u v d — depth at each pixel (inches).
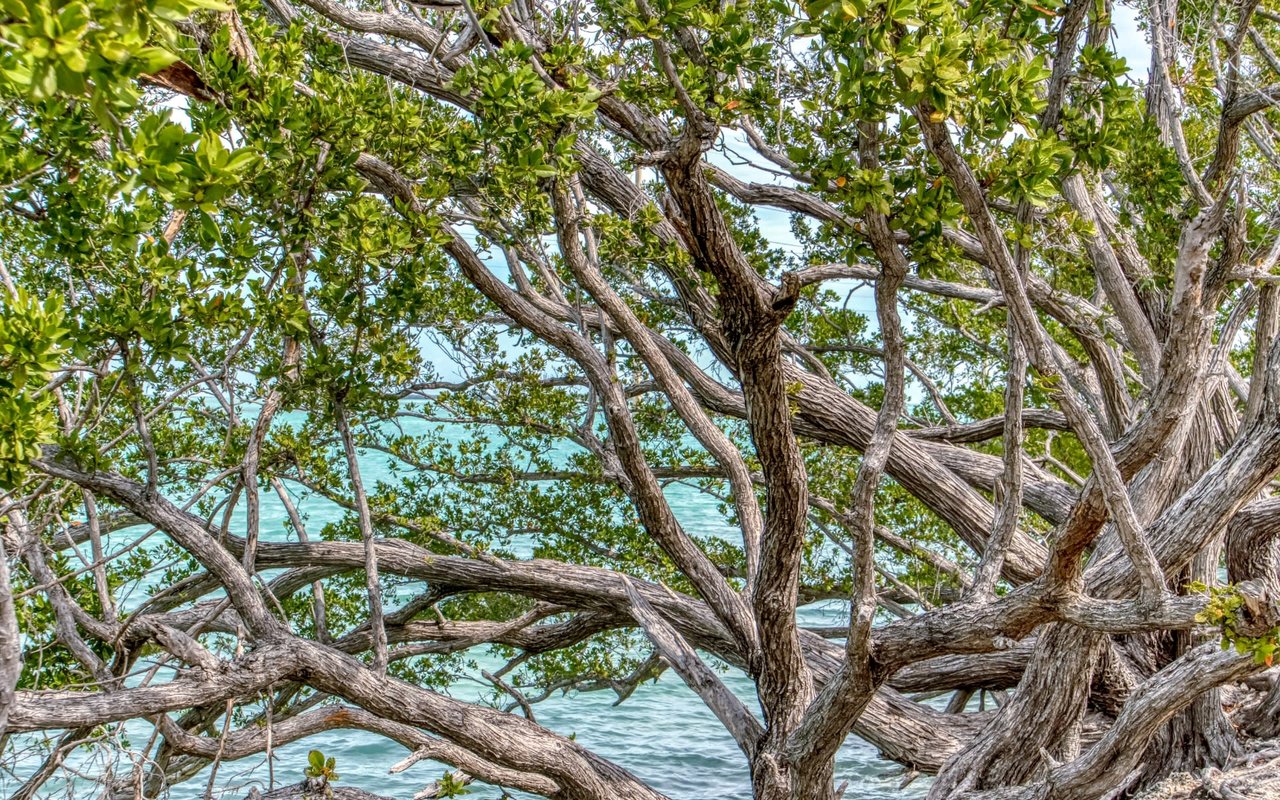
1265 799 273.3
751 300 207.8
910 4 135.8
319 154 252.4
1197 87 283.0
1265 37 331.0
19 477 211.9
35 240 272.7
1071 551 197.2
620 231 324.2
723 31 193.2
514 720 314.5
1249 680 339.6
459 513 473.1
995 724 291.7
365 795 286.0
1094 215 321.7
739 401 426.6
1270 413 234.1
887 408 219.1
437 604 515.5
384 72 348.8
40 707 232.7
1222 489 239.6
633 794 321.7
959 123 164.6
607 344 362.6
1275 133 298.8
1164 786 303.4
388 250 258.8
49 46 86.7
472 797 595.2
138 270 244.4
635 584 421.1
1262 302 242.7
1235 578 335.9
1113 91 197.5
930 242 188.1
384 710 288.7
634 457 329.4
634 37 229.6
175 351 243.8
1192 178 262.8
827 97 192.7
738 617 325.1
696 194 192.7
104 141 227.0
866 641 228.1
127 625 269.6
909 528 476.4
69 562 412.8
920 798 580.1
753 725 311.6
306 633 458.0
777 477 237.6
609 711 745.6
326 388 297.3
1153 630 193.5
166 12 91.0
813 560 498.0
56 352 194.7
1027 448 522.6
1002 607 214.7
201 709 401.7
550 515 474.0
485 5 241.9
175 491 436.8
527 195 271.4
